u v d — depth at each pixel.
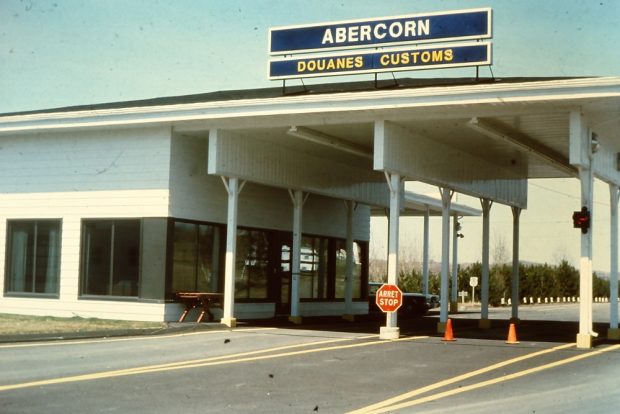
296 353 17.80
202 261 26.91
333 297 35.44
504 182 31.05
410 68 22.94
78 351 17.20
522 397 12.20
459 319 35.16
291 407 11.16
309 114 22.41
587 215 19.95
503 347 19.62
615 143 23.33
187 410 10.77
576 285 82.62
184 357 16.75
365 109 21.38
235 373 14.44
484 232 29.53
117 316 25.75
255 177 25.88
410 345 19.86
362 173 33.47
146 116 24.77
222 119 23.92
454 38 22.53
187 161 26.06
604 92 18.75
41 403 11.00
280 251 31.50
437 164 25.16
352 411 10.95
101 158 26.48
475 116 21.03
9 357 15.80
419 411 10.98
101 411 10.55
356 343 20.27
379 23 23.41
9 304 27.70
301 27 24.30
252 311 29.62
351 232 33.09
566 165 29.95
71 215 26.88
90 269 26.42
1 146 28.41
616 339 22.20
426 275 42.88
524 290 71.81
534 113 20.48
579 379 14.14
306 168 28.98
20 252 27.81
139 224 25.62
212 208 27.30
